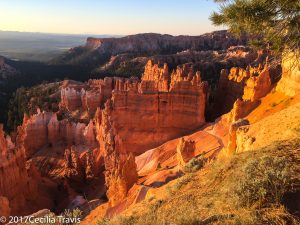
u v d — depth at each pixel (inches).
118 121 2704.2
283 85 1974.7
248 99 2231.8
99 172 2204.7
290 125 854.5
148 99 2659.9
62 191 2105.1
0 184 1617.9
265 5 462.9
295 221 327.9
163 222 394.6
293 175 413.4
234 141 1131.9
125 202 1364.4
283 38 521.0
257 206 364.8
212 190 487.8
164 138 2637.8
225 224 345.4
